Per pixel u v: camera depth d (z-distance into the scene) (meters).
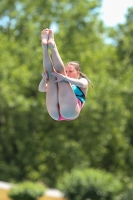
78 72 17.64
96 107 79.25
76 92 17.36
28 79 78.81
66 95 16.69
